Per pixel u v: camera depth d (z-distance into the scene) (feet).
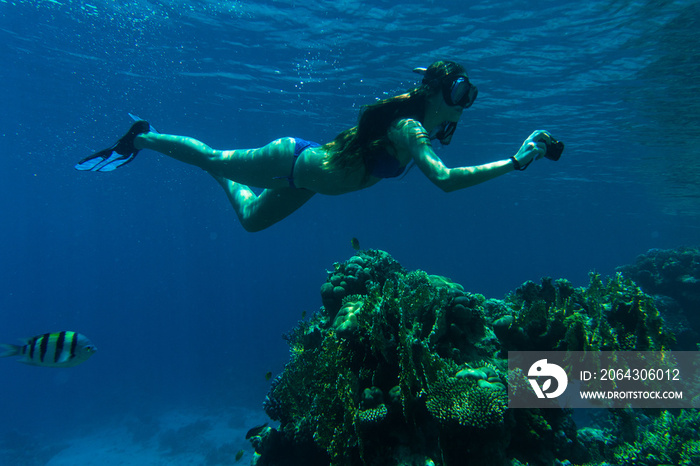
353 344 11.03
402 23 42.19
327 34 45.83
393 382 10.12
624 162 80.89
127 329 275.59
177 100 69.92
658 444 13.42
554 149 6.79
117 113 78.89
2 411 118.73
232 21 45.01
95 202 216.33
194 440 77.15
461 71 7.88
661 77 44.73
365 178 8.56
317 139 90.74
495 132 73.72
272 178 9.83
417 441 8.75
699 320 37.22
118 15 45.32
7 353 10.87
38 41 52.60
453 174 6.64
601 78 47.42
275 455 12.73
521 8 37.29
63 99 73.10
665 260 42.42
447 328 11.56
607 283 16.06
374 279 15.57
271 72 56.65
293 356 15.01
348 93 62.28
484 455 8.24
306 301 289.12
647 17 35.19
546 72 47.98
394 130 7.77
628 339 13.53
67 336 11.40
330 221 326.65
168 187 166.30
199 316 306.76
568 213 180.45
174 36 48.80
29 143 108.27
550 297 15.31
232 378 120.67
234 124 83.97
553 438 10.09
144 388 121.60
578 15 36.88
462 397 8.43
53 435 94.38
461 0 37.58
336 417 9.85
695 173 79.46
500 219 241.96
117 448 80.43
